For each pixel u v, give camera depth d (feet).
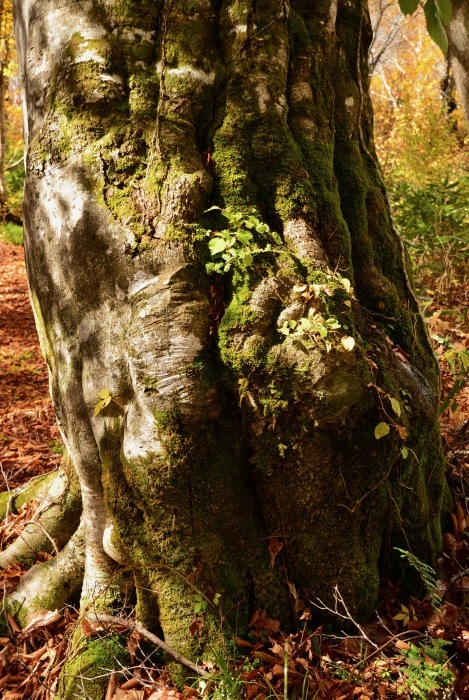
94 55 7.04
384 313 8.17
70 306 7.30
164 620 6.97
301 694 6.21
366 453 6.81
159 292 6.59
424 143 22.07
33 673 7.29
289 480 6.77
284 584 7.02
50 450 14.21
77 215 6.99
